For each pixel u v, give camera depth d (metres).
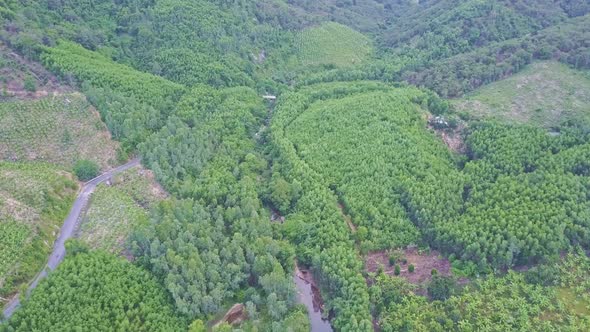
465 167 167.88
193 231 139.75
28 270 127.56
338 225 148.88
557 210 141.88
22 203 140.38
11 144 160.50
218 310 129.25
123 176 162.75
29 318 112.38
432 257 146.88
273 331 121.62
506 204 147.38
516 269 137.50
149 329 117.75
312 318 135.12
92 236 140.88
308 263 145.50
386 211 153.88
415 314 125.81
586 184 149.38
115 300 119.81
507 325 120.25
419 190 156.88
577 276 130.50
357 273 136.00
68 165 162.75
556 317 121.94
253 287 134.88
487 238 140.50
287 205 159.75
